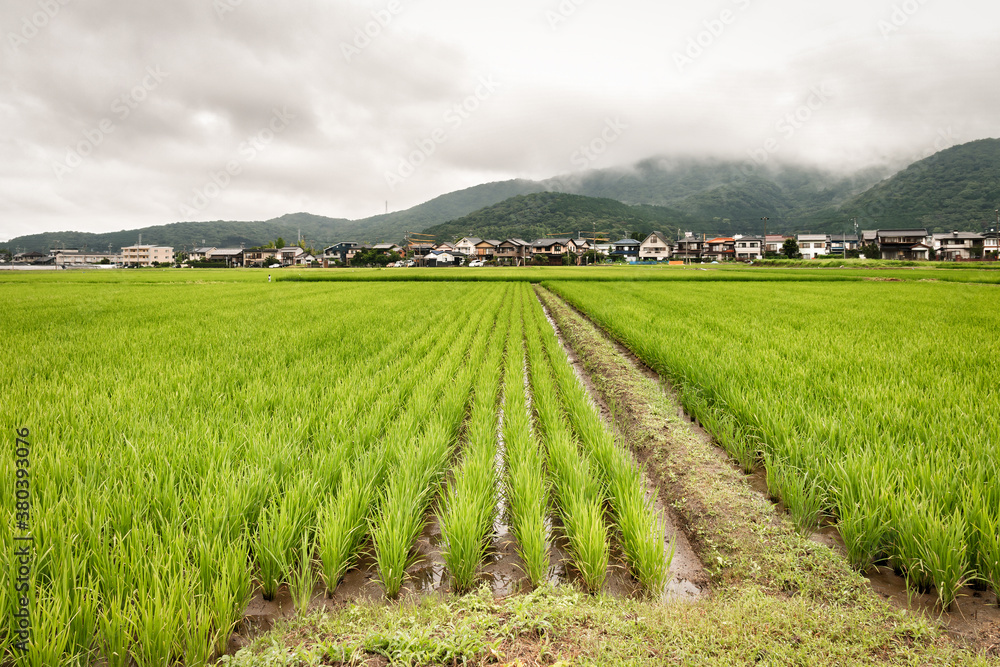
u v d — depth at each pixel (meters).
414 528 3.14
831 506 3.27
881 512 2.90
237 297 21.42
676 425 5.27
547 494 3.57
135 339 9.54
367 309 16.05
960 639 2.24
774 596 2.59
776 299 18.12
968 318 11.76
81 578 2.34
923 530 2.66
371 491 3.38
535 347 9.81
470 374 6.96
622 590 2.80
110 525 2.88
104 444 3.94
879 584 2.74
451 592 2.81
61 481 3.30
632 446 5.07
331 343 9.35
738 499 3.57
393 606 2.60
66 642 2.05
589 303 16.89
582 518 3.01
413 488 3.38
